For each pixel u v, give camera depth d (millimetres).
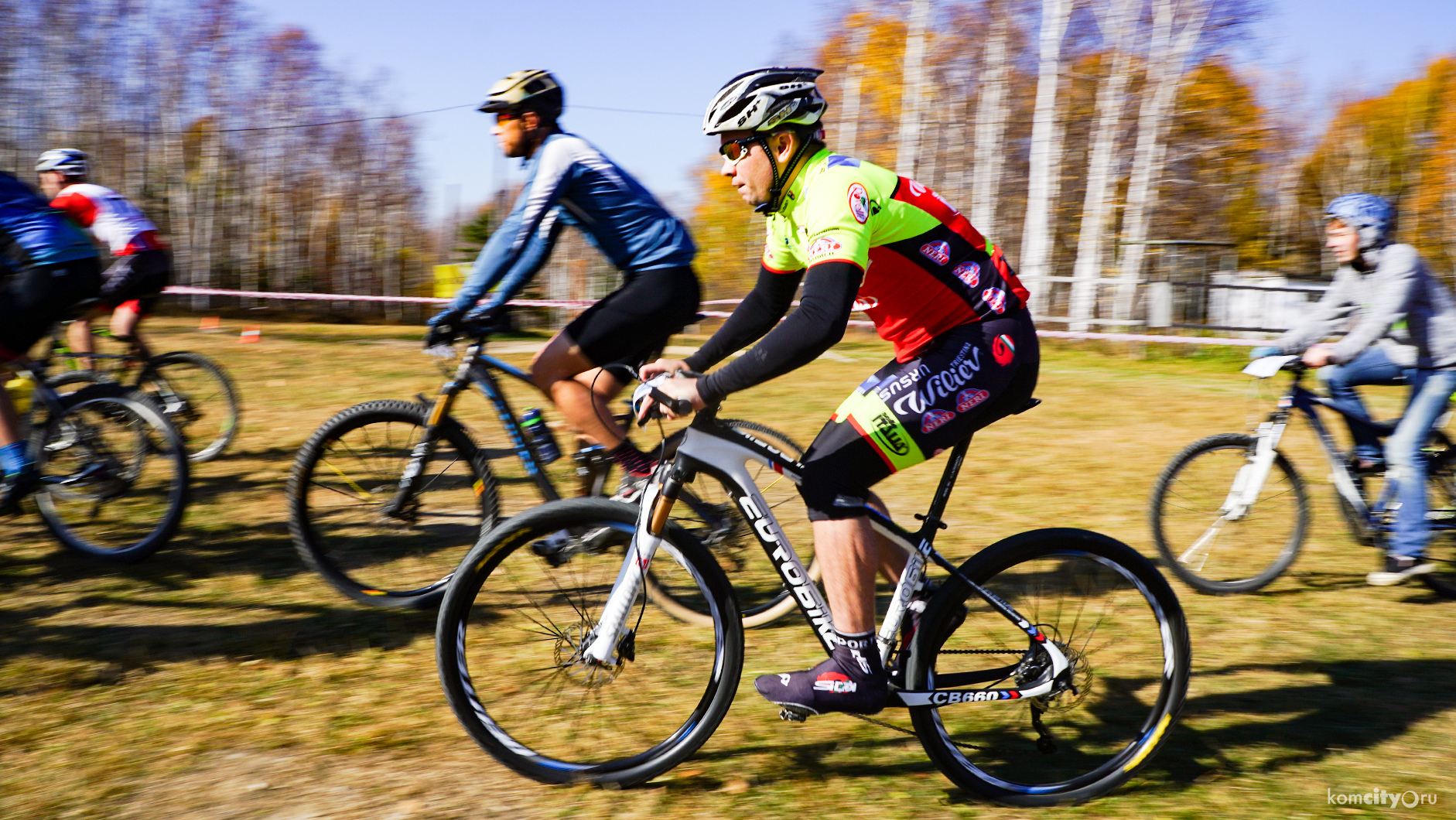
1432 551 3840
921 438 2115
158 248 5066
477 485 3334
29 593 3336
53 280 3508
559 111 3254
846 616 2164
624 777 2223
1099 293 14195
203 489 4672
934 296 2154
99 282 3682
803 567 2223
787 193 2162
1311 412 3516
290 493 3176
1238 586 3504
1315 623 3225
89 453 3525
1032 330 2248
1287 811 2154
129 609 3211
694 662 2629
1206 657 2955
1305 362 3279
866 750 2402
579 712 2480
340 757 2330
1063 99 15883
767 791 2227
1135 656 2377
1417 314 3281
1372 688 2742
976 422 2170
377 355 10414
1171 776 2309
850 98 20375
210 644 2961
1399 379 3518
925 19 17656
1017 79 18250
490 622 2756
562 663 2438
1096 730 2424
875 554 2166
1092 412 7176
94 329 5133
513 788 2219
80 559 3621
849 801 2193
